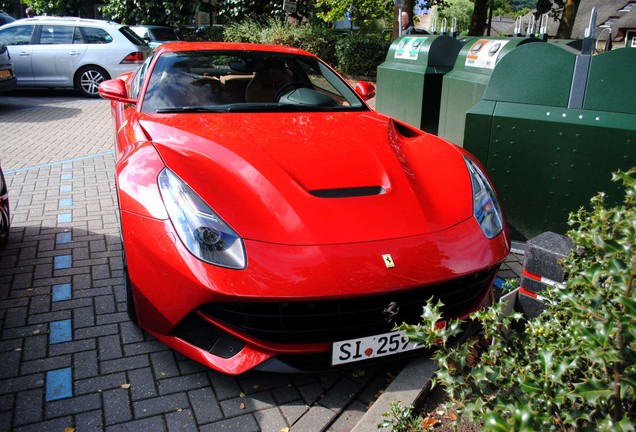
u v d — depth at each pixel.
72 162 6.08
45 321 2.88
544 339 1.78
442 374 1.56
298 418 2.26
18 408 2.23
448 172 2.90
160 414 2.23
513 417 1.27
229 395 2.37
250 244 2.21
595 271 1.37
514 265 3.63
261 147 2.82
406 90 6.49
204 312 2.26
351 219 2.37
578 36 34.56
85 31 10.69
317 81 3.91
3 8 24.30
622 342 1.26
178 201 2.35
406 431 2.13
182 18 18.16
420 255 2.31
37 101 10.34
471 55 5.29
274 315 2.20
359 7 15.73
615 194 3.49
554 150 3.58
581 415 1.31
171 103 3.46
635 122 3.34
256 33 16.14
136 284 2.42
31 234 4.02
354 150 2.90
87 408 2.25
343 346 2.28
